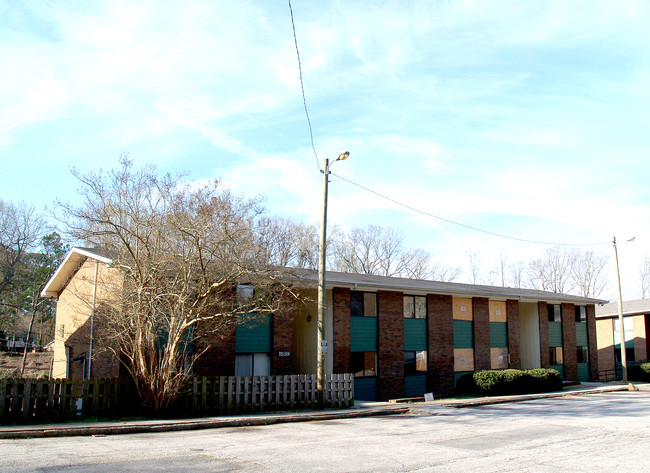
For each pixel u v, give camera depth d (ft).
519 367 98.02
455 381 86.84
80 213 48.39
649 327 137.28
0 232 133.69
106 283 55.31
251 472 26.20
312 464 28.37
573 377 109.60
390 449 33.37
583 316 116.57
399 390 79.15
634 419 49.60
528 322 106.83
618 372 130.31
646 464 29.09
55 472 25.43
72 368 70.44
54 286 78.43
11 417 42.45
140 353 47.16
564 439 37.70
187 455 30.63
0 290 130.93
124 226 47.21
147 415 47.26
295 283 59.98
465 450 33.09
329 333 72.84
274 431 42.16
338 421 49.49
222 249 48.24
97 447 33.27
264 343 65.72
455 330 88.79
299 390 56.59
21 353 148.97
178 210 47.73
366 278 83.25
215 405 51.19
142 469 26.40
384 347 78.38
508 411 58.13
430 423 47.55
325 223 58.75
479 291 90.17
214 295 53.11
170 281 48.93
